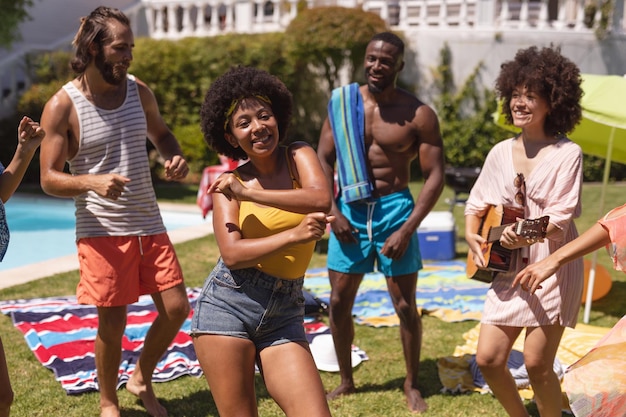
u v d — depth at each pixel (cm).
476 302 616
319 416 249
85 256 357
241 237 266
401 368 464
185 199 1288
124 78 360
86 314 566
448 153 1520
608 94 465
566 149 324
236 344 262
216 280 268
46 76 1559
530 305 320
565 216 316
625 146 591
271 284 262
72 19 1945
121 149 361
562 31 1519
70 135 357
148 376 397
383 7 1650
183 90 1505
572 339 492
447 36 1552
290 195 259
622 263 267
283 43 1516
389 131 393
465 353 483
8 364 461
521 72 328
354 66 1530
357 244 402
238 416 263
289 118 285
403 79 1588
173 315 370
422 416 388
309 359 262
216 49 1483
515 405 339
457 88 1553
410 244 400
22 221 1200
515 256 328
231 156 290
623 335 259
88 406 399
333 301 410
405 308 401
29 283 673
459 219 1052
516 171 337
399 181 402
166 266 368
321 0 1758
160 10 1811
